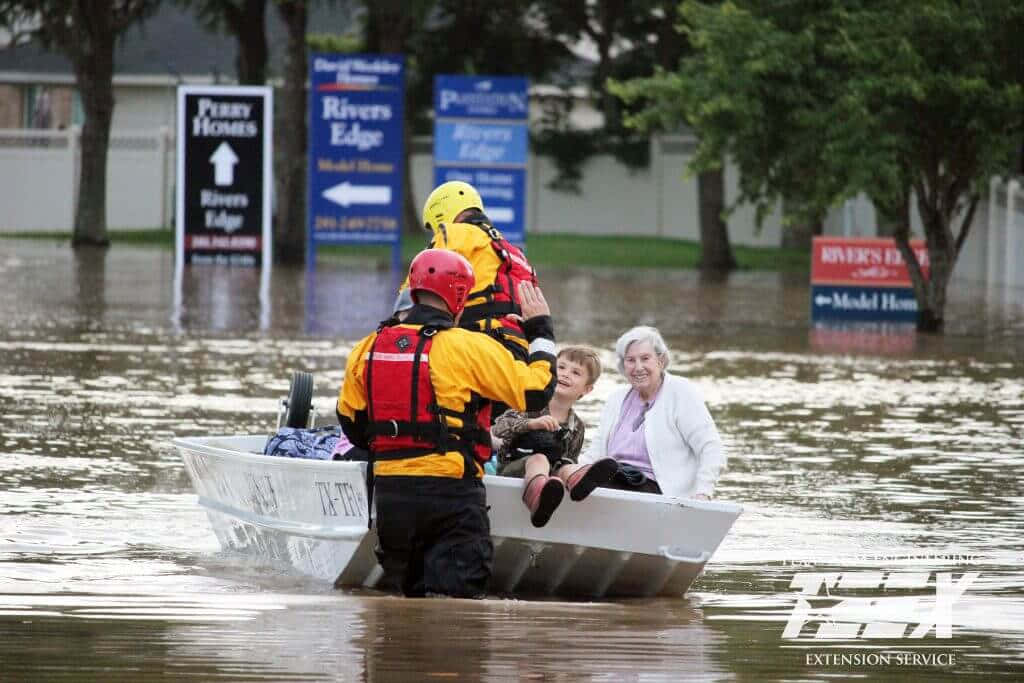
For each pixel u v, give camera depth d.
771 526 36.22
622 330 89.38
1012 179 140.12
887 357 77.50
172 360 68.69
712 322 97.06
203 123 140.88
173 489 39.31
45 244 172.62
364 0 174.38
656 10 184.12
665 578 28.95
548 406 30.92
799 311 107.44
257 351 72.75
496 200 141.75
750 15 94.44
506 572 29.61
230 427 49.91
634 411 32.28
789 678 22.00
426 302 27.20
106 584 28.33
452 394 26.75
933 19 87.94
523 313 27.98
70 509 36.34
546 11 197.62
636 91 99.12
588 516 28.48
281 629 24.16
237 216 141.75
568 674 21.75
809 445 49.03
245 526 31.61
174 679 20.95
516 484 28.42
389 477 26.86
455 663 22.17
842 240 99.19
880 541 34.53
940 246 93.44
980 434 51.72
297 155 165.88
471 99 140.38
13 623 24.44
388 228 143.12
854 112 89.19
